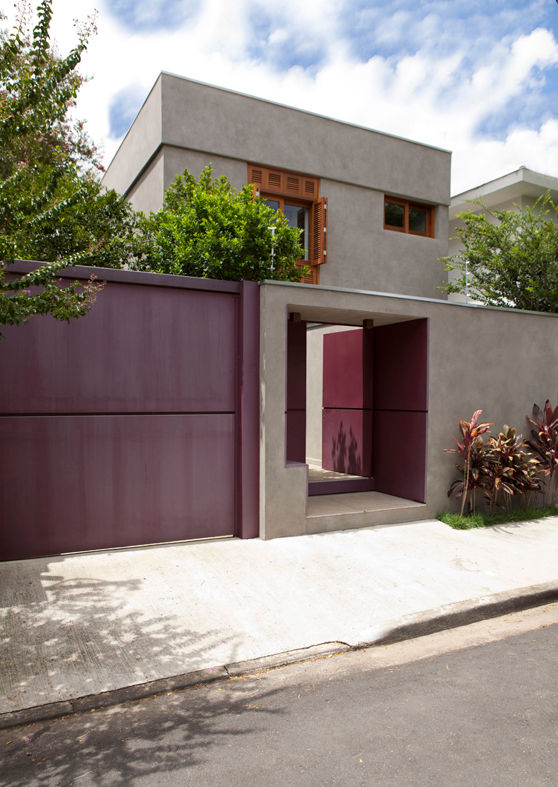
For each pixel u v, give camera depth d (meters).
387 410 8.03
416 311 7.13
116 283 5.65
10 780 2.44
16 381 5.28
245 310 6.12
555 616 4.58
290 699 3.16
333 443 9.55
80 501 5.52
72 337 5.48
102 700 3.08
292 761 2.57
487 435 7.74
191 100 10.30
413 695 3.21
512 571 5.35
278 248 8.14
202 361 6.05
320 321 7.91
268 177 11.20
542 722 2.91
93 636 3.80
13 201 3.69
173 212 8.72
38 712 2.95
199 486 6.05
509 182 13.99
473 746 2.69
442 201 13.47
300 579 4.95
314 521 6.40
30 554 5.34
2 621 4.00
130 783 2.42
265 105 11.07
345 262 12.12
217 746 2.70
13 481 5.27
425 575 5.15
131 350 5.72
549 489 8.26
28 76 3.54
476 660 3.72
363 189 12.35
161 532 5.88
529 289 9.63
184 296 5.96
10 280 5.14
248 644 3.77
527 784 2.41
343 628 4.04
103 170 11.44
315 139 11.66
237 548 5.78
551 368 8.45
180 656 3.58
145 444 5.79
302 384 8.84
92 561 5.28
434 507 7.26
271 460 6.08
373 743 2.72
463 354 7.52
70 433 5.47
